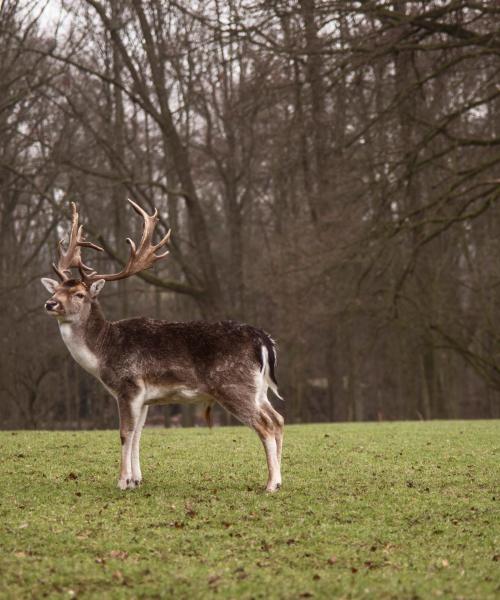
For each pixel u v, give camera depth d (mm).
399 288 26562
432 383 33000
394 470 11242
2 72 28750
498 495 9828
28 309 34500
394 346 35656
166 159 36500
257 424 9781
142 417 10117
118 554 7566
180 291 33750
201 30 27281
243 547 7816
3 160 31172
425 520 8773
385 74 27797
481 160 25594
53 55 28969
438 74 23297
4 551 7613
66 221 35938
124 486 9914
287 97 27500
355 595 6703
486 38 22328
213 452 12719
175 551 7711
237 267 36875
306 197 31688
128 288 38531
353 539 8102
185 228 44719
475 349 36938
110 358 9820
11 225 36406
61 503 9266
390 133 26062
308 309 29078
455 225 27672
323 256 26578
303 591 6758
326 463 11758
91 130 30641
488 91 26797
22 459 11945
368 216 28234
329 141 29688
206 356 9766
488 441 14141
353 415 36938
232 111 29453
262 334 9945
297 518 8750
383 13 23016
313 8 23516
